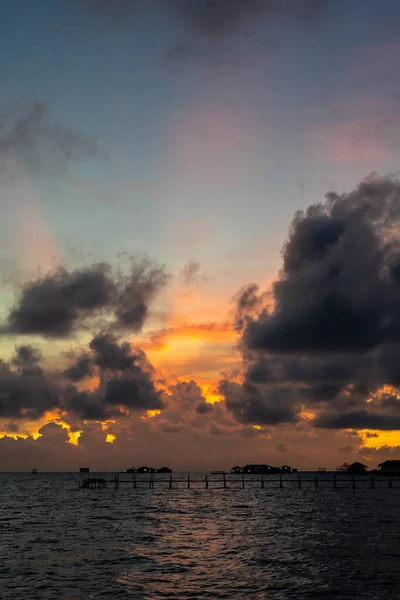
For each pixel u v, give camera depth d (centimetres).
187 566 3628
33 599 2823
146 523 6400
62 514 7756
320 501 9944
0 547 4475
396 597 2848
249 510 8144
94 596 2881
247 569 3525
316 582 3166
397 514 7288
